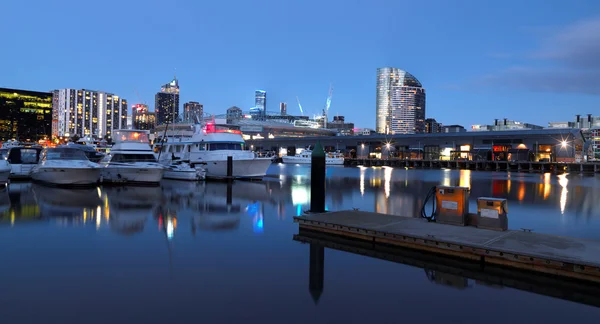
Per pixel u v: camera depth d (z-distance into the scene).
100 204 18.36
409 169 81.69
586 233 13.18
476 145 114.31
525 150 100.62
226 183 31.38
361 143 138.38
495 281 7.82
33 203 18.50
